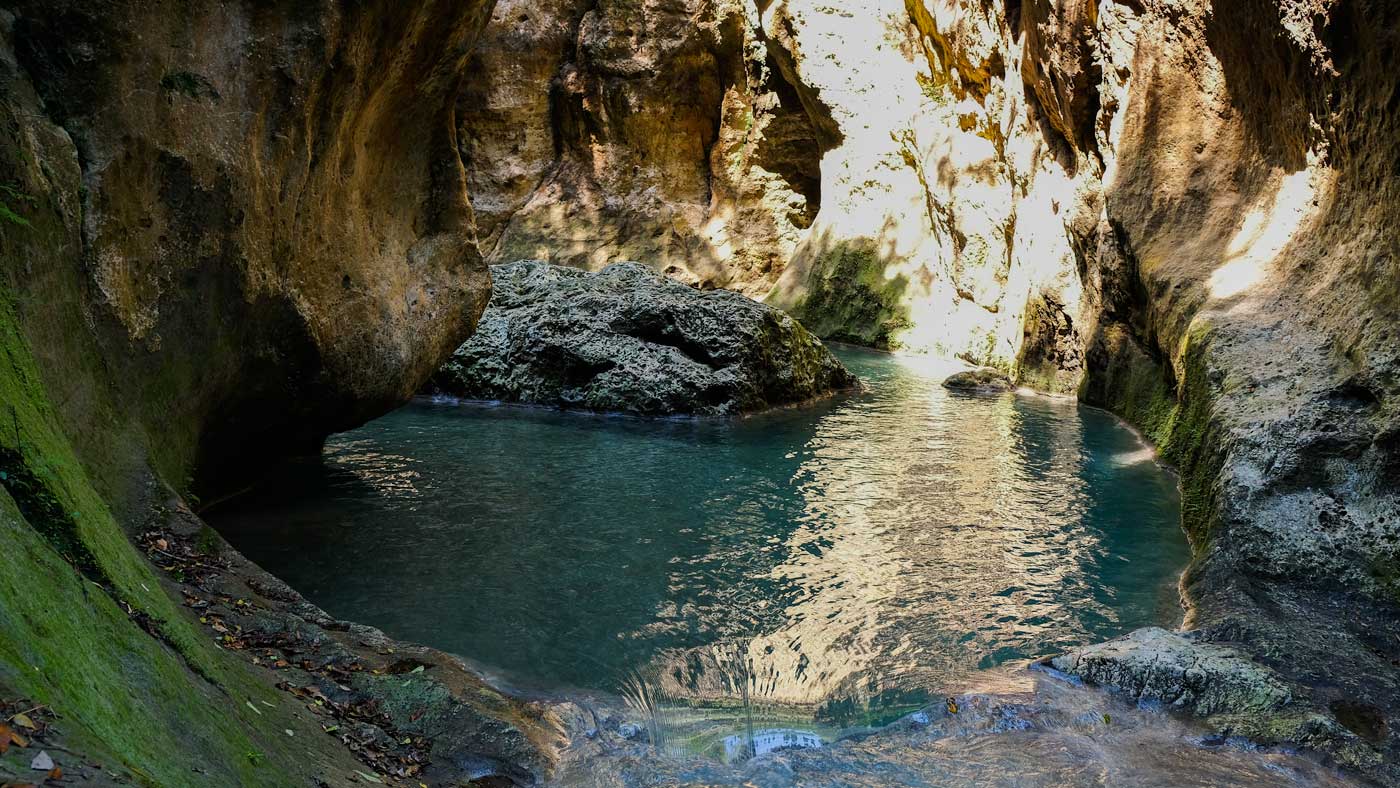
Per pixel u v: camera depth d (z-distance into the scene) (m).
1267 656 5.49
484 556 7.43
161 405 6.36
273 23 6.56
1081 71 13.88
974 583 7.02
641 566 7.31
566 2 29.41
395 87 8.04
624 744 4.73
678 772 4.48
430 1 7.63
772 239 27.23
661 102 28.30
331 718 4.33
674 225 28.36
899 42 23.48
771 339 14.35
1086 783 4.42
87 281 5.50
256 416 7.88
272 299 7.12
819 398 14.91
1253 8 9.45
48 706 2.17
